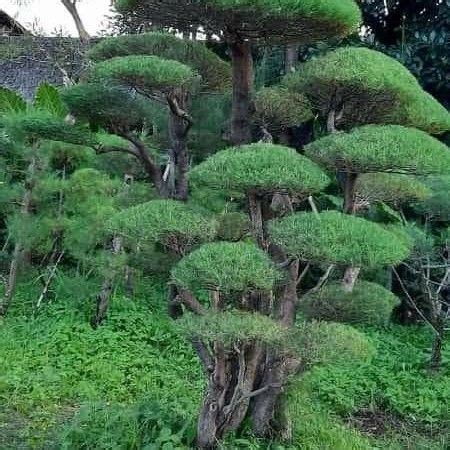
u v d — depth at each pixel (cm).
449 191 625
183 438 461
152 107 532
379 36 917
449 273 686
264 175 370
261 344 447
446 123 452
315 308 437
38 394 579
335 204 746
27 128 483
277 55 831
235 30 425
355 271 461
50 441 496
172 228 395
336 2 399
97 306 744
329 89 438
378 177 486
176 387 605
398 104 443
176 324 395
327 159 408
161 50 511
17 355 656
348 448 489
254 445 451
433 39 832
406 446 533
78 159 805
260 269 371
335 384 631
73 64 909
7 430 519
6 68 995
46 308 778
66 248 802
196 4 399
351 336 390
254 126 568
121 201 602
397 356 698
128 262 491
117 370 637
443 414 586
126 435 462
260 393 456
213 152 596
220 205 623
